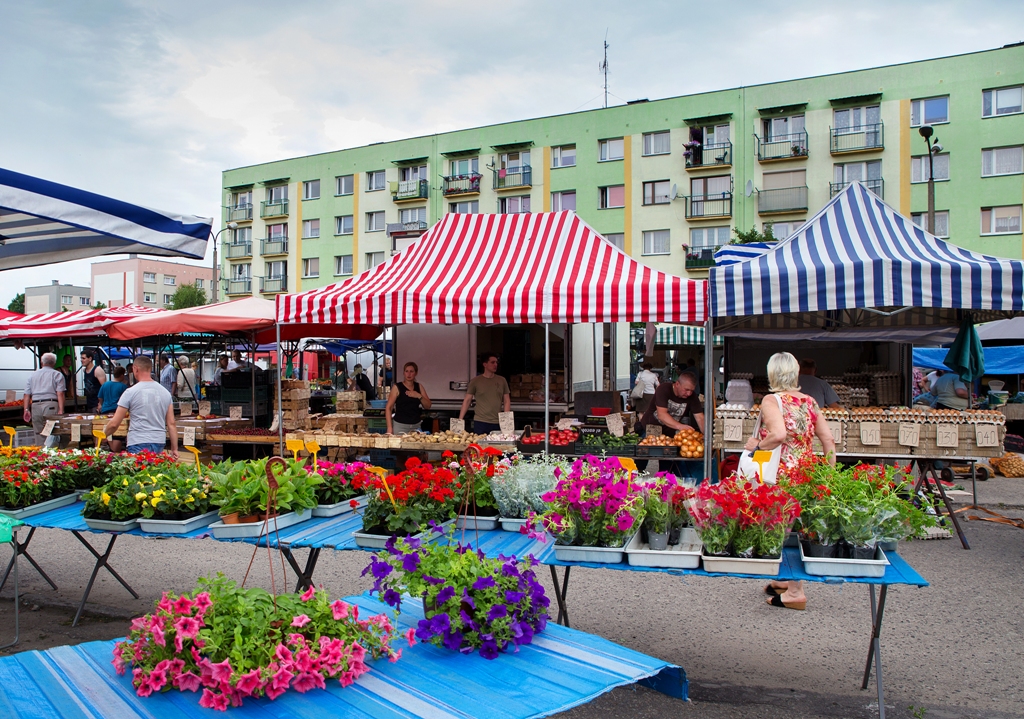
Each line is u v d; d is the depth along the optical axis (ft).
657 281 23.08
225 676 6.30
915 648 13.39
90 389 46.55
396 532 11.08
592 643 7.93
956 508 25.90
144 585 17.54
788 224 100.83
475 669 7.18
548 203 113.91
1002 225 90.27
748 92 101.81
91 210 11.69
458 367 34.55
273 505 11.80
